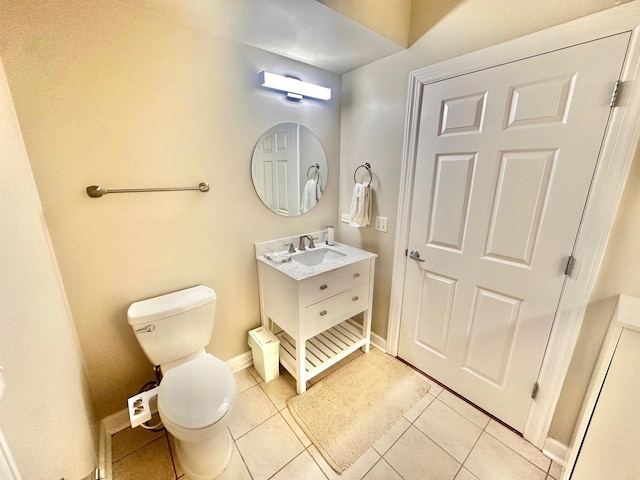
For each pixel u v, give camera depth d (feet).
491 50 4.08
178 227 4.85
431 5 4.71
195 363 4.44
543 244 4.00
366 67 5.98
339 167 7.16
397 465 4.23
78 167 3.79
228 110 5.01
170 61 4.27
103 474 3.89
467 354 5.22
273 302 5.76
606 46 3.19
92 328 4.28
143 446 4.50
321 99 6.30
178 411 3.59
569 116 3.55
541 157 3.85
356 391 5.61
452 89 4.62
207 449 3.93
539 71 3.70
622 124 3.18
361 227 6.84
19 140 3.19
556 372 4.13
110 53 3.77
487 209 4.50
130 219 4.34
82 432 3.57
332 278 5.43
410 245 5.80
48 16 3.30
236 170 5.34
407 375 6.04
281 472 4.13
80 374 3.94
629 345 2.82
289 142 6.03
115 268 4.34
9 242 2.41
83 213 3.92
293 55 5.48
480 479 4.04
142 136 4.22
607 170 3.34
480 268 4.76
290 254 6.19
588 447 3.12
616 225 3.39
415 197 5.53
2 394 1.86
